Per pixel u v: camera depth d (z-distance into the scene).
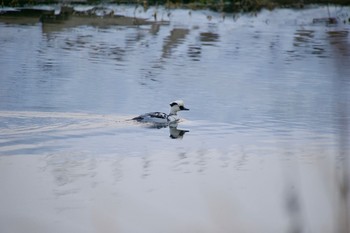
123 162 14.64
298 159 15.24
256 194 12.91
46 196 12.38
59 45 29.89
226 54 29.16
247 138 17.16
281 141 16.88
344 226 7.70
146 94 21.89
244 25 36.34
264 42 31.97
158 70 25.83
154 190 12.94
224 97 21.83
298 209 8.44
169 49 29.97
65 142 16.03
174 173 14.09
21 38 30.92
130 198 12.44
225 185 13.41
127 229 10.94
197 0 41.34
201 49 30.11
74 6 39.19
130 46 30.36
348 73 25.17
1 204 11.96
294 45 31.33
